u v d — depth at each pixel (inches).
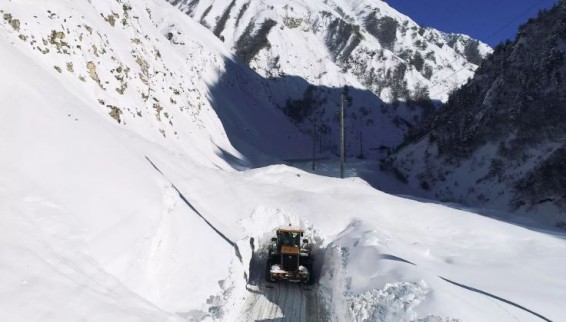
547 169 1534.2
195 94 1813.5
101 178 433.4
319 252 644.7
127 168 485.1
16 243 312.5
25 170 383.6
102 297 314.3
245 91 4409.5
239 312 457.4
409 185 2272.4
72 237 349.7
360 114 6289.4
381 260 487.5
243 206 687.1
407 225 740.7
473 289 432.5
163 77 1486.2
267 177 888.9
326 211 728.3
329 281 538.6
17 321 259.6
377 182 2235.5
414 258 540.4
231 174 881.5
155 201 467.8
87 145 464.4
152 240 421.1
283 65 6624.0
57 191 384.2
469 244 675.4
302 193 792.3
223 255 506.3
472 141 2053.4
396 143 5935.0
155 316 327.9
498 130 1935.3
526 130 1788.9
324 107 5974.4
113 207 411.5
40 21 821.2
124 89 1022.4
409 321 362.9
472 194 1834.4
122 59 1146.0
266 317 454.3
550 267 555.8
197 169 726.5
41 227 340.2
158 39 1955.0
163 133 1106.1
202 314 398.0
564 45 1939.0
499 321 357.1
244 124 3282.5
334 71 6948.8
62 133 449.4
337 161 3034.0
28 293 280.7
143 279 386.3
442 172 2128.4
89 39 979.9
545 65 1925.4
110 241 377.7
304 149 4037.9
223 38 7401.6
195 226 509.0
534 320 366.6
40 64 714.2
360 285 455.2
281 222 698.8
